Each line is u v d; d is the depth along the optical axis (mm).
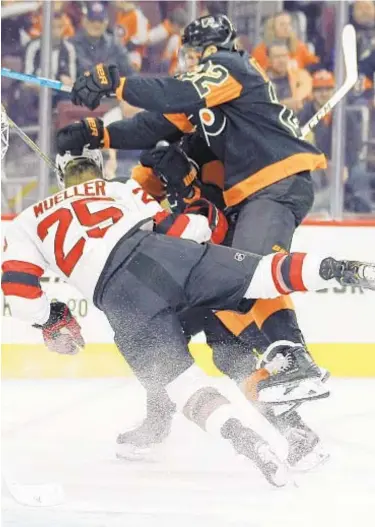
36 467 7648
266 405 7438
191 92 7832
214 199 8594
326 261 6746
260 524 6039
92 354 11977
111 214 7129
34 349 11891
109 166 13688
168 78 7910
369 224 12312
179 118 8547
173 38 14227
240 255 7012
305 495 6797
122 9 13953
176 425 9203
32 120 13492
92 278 6988
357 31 14203
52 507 6441
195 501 6629
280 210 7914
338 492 6898
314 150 8242
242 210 8039
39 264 7301
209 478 7320
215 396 6758
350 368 12250
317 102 14336
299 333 7996
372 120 13992
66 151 8766
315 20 14227
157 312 6867
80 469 7613
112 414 9859
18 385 11453
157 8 14125
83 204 7164
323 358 12203
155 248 6992
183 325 8406
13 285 7246
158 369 6879
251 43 14289
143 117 8758
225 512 6332
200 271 6941
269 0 14156
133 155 13750
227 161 8188
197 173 8625
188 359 6887
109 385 11492
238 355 8492
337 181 13734
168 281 6891
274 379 7121
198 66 8055
